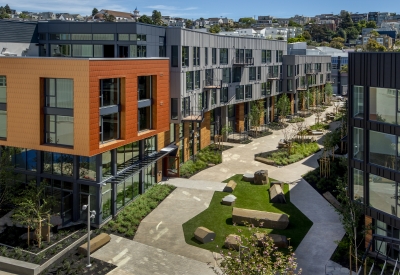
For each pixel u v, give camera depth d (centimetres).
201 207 3200
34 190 2777
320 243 2628
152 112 3331
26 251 2470
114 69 2803
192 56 4153
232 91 5306
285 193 3519
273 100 6825
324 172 3816
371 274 2214
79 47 3869
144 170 3400
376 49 9100
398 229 2266
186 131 4238
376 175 2356
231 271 1669
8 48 3703
